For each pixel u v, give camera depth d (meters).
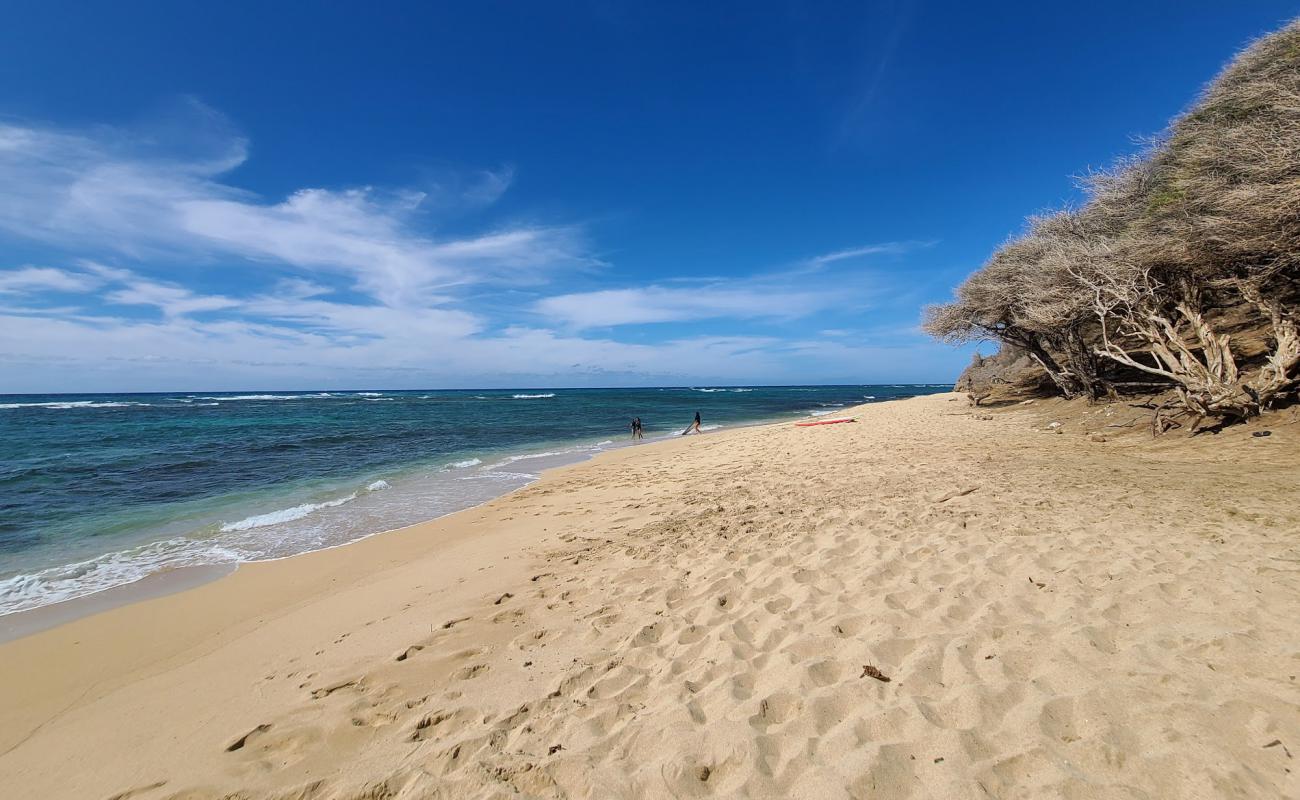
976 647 3.12
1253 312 14.93
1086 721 2.41
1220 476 6.88
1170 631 3.08
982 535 5.06
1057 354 19.55
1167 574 3.85
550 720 2.91
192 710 3.51
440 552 7.32
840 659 3.17
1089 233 16.28
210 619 5.56
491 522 8.95
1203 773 2.05
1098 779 2.10
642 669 3.38
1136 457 8.77
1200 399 9.77
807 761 2.36
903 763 2.28
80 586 6.80
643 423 33.91
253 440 22.86
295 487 13.23
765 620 3.84
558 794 2.34
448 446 21.64
